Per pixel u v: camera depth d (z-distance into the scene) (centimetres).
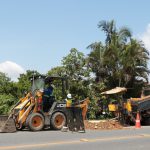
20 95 3619
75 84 3722
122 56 4238
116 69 4281
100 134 1845
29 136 1783
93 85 3897
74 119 2022
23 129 2234
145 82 4334
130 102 2653
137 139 1633
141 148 1381
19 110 2167
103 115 3562
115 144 1480
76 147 1402
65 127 2077
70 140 1606
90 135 1803
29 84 3678
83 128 1970
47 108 2225
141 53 4291
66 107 2205
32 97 2183
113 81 4319
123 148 1380
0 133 1966
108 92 2909
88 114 3600
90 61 4312
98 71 4325
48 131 2089
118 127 2222
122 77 4259
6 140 1614
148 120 2694
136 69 4291
